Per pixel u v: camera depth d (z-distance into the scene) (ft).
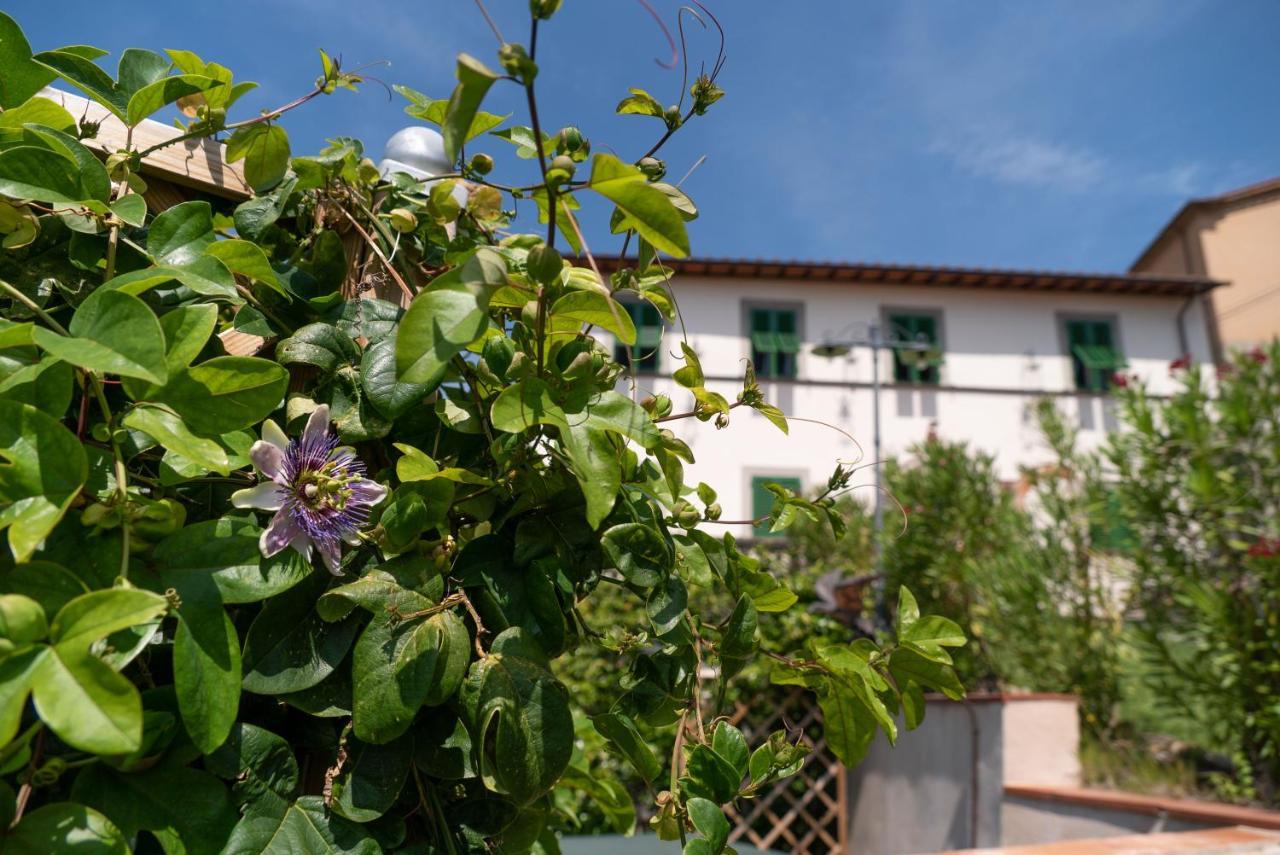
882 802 18.15
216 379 2.63
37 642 1.94
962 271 43.09
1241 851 8.68
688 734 3.40
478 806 3.16
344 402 3.25
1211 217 48.19
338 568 2.77
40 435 2.31
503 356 3.13
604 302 2.90
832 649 3.78
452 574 3.09
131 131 3.39
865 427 42.83
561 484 3.23
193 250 3.02
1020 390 44.09
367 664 2.65
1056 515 18.84
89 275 3.17
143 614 2.00
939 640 3.86
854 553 22.49
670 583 3.16
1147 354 45.01
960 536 21.70
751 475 41.37
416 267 4.02
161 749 2.44
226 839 2.44
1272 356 15.58
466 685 2.81
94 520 2.39
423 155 4.26
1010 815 14.28
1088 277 43.55
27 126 2.91
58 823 2.15
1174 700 14.38
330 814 2.68
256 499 2.67
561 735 2.79
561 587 3.38
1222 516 15.05
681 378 3.61
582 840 15.44
